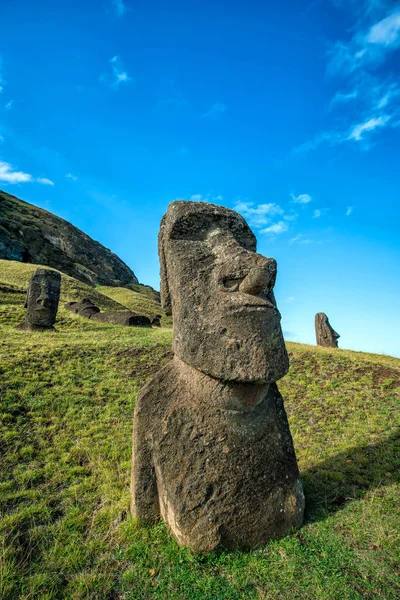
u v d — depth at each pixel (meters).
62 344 9.41
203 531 2.73
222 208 3.64
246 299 2.96
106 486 3.91
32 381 6.67
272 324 2.98
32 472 4.12
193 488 2.85
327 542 2.87
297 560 2.68
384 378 8.08
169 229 3.46
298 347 11.27
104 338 11.71
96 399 6.43
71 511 3.49
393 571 2.55
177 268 3.27
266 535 2.88
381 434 5.36
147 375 8.04
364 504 3.38
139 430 3.29
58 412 5.77
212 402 3.04
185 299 3.14
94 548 2.98
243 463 2.99
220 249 3.29
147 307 33.62
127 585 2.58
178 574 2.59
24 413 5.59
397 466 4.21
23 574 2.72
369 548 2.79
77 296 24.34
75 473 4.22
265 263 2.98
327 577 2.52
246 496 2.89
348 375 8.37
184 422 3.11
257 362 2.84
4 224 46.22
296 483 3.17
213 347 2.91
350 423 5.96
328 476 3.99
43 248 47.47
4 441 4.74
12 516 3.34
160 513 3.14
